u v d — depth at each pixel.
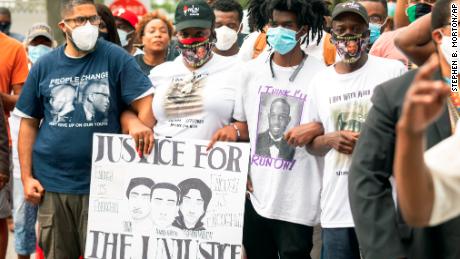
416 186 2.29
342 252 4.69
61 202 5.10
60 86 5.02
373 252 3.16
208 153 4.92
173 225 4.95
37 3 14.43
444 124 3.01
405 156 2.23
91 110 5.00
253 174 5.08
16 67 6.65
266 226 5.16
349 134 4.54
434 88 2.08
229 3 6.50
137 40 7.34
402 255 3.12
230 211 4.88
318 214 4.99
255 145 5.07
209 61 5.18
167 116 5.16
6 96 6.48
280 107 5.00
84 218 5.10
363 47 4.65
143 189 4.98
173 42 7.27
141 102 5.07
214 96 5.10
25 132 5.22
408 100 2.11
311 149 4.80
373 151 3.20
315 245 6.17
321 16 5.11
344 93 4.68
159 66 5.33
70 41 4.95
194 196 4.93
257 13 5.82
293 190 4.98
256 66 5.11
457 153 2.38
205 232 4.91
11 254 7.75
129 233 5.00
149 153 4.97
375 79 4.65
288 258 5.06
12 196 6.54
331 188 4.68
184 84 5.16
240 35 6.92
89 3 4.88
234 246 4.88
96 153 5.00
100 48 5.03
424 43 4.02
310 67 5.02
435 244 3.06
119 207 5.00
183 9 5.03
